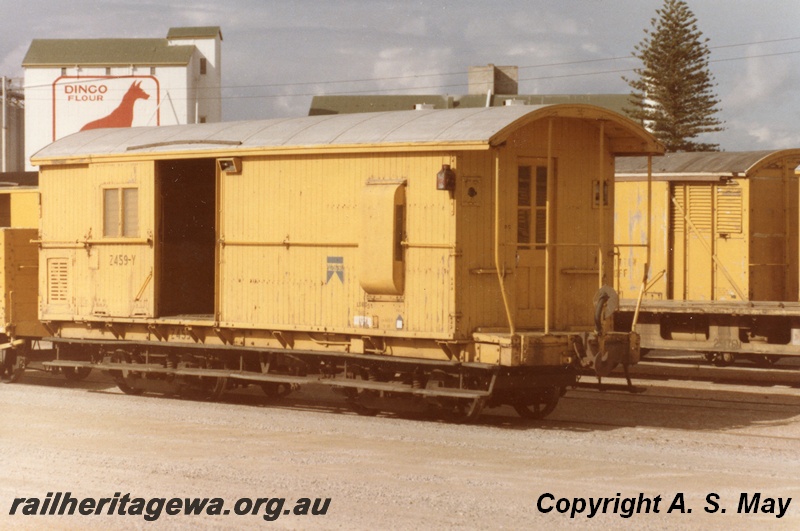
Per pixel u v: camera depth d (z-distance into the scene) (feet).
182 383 58.85
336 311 51.34
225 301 55.88
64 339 62.85
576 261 51.08
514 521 30.63
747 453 40.88
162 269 59.93
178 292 65.41
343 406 56.75
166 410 53.06
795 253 76.79
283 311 53.42
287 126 55.11
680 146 192.24
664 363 77.15
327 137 51.65
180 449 41.83
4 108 205.26
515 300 49.08
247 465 38.40
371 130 50.49
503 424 49.01
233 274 55.52
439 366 48.32
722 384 64.69
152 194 58.49
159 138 59.62
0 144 254.88
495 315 48.44
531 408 53.47
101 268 61.05
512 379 47.60
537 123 49.34
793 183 77.10
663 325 70.03
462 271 47.21
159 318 59.06
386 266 48.52
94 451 41.50
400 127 49.67
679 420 50.31
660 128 193.57
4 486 35.73
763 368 74.08
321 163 51.83
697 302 71.56
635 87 197.67
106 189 60.64
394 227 48.37
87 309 61.72
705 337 68.18
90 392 62.08
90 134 64.49
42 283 63.98
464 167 47.26
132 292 59.57
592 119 49.44
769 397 58.49
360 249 49.62
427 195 47.83
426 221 47.85
